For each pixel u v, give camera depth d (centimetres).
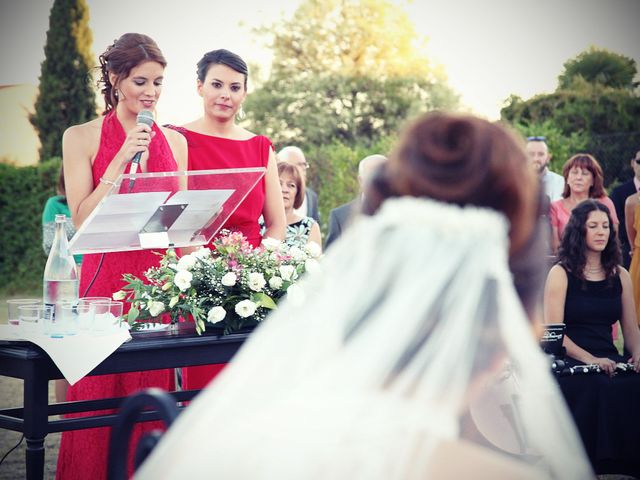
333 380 109
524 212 110
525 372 115
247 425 110
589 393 465
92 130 388
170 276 354
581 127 1506
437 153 111
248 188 372
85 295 391
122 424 139
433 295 108
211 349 345
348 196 1329
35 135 1548
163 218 359
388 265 111
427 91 1620
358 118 1647
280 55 1617
